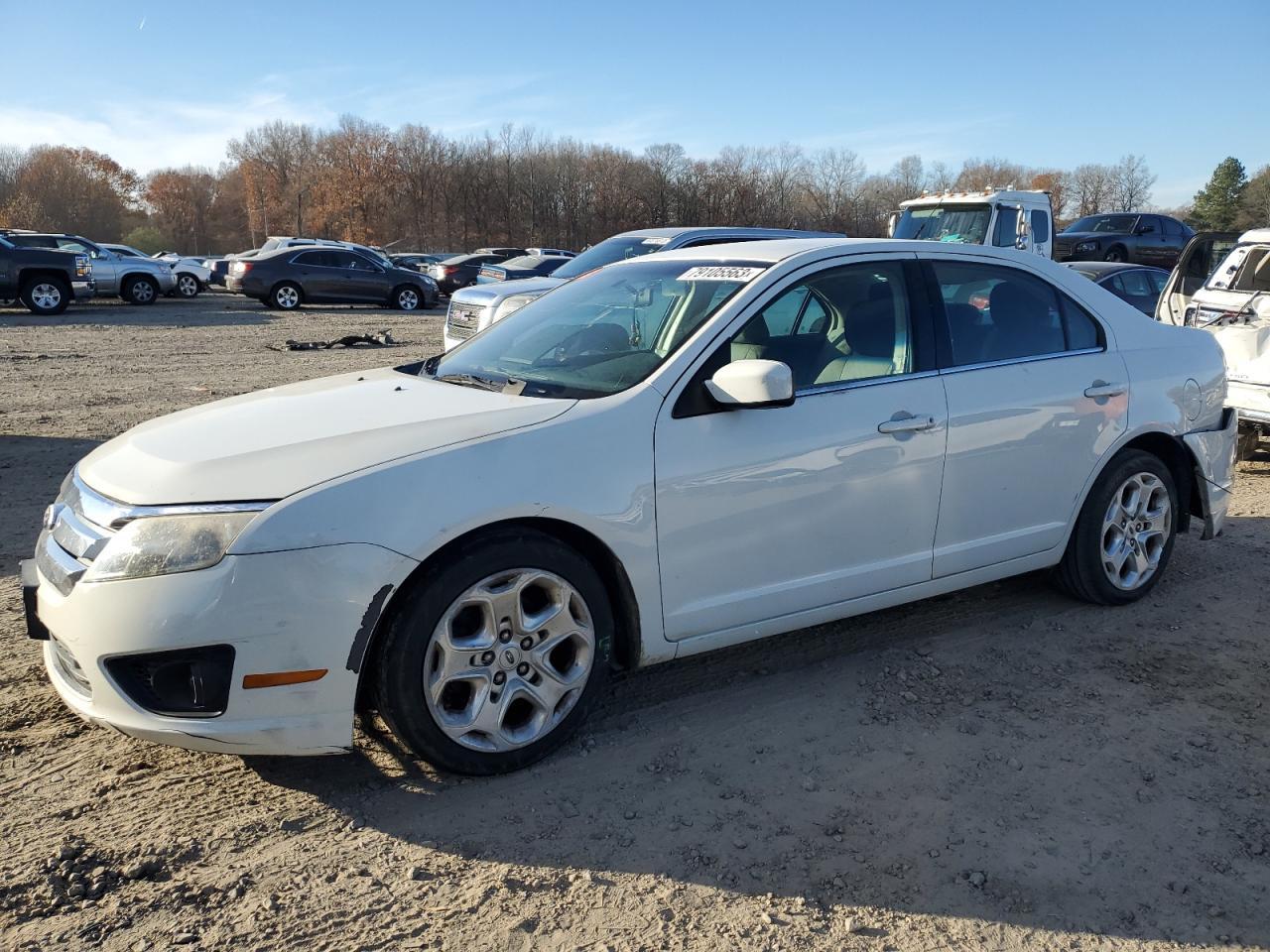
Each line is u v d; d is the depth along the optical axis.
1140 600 4.71
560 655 3.29
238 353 14.65
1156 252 24.42
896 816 2.94
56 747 3.27
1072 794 3.06
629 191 83.06
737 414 3.40
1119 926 2.48
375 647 2.93
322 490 2.78
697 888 2.61
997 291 4.20
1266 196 84.75
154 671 2.71
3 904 2.48
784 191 83.81
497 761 3.10
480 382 3.67
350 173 83.19
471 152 85.19
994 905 2.55
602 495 3.13
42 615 2.92
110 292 24.55
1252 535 5.87
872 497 3.69
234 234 104.62
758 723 3.50
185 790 3.03
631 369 3.44
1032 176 89.88
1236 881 2.66
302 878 2.62
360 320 21.28
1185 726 3.50
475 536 2.98
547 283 10.48
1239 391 7.41
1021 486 4.12
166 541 2.70
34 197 87.94
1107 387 4.34
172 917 2.46
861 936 2.43
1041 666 3.97
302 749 2.80
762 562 3.49
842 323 3.76
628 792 3.06
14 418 9.02
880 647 4.16
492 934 2.42
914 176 81.50
